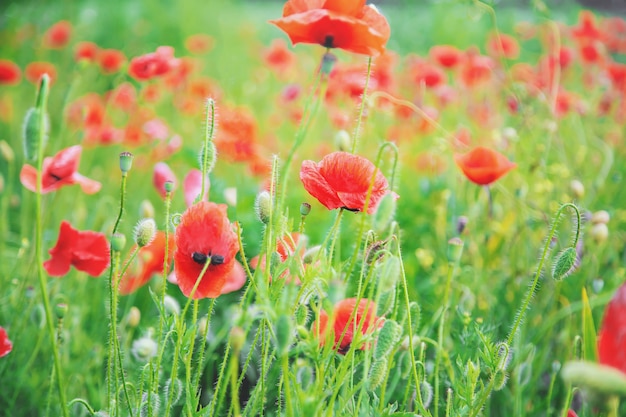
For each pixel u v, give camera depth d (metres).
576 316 1.48
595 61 2.42
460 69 2.39
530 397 1.40
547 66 2.17
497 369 1.15
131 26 4.50
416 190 2.04
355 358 1.13
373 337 1.11
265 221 1.11
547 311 1.52
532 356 1.34
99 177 2.29
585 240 1.56
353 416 1.11
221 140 1.76
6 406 1.42
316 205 1.90
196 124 2.56
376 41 1.14
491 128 2.25
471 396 1.15
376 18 1.17
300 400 1.06
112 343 1.15
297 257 1.07
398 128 2.21
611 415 1.04
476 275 1.49
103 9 4.73
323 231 1.68
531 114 1.83
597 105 2.42
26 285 1.48
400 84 2.56
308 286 1.13
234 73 3.40
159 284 1.34
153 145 2.12
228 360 1.39
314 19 1.13
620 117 2.33
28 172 1.26
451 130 2.46
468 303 1.35
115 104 2.25
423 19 4.60
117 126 2.83
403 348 1.19
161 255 1.32
